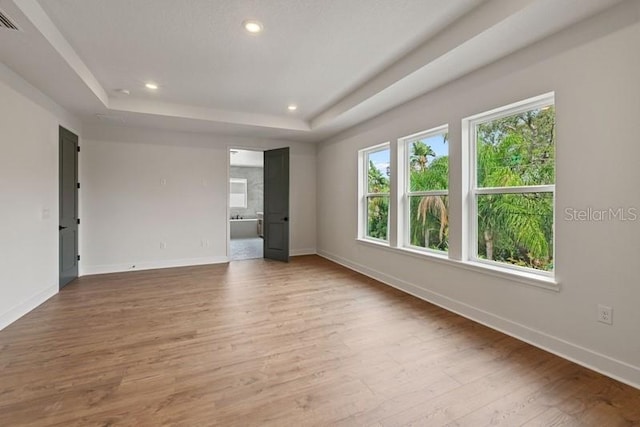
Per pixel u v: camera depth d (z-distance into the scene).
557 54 2.22
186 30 2.51
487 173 2.96
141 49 2.81
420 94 3.49
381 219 4.56
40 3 2.14
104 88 3.74
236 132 5.39
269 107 4.56
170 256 5.29
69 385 1.90
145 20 2.36
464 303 3.06
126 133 4.94
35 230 3.26
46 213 3.49
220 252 5.66
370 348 2.40
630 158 1.88
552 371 2.07
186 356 2.27
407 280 3.85
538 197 2.54
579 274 2.15
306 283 4.25
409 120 3.72
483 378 2.00
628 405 1.72
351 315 3.08
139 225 5.06
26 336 2.58
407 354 2.31
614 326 1.97
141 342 2.49
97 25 2.42
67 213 4.11
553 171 2.43
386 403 1.76
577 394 1.83
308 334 2.65
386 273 4.25
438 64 2.72
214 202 5.60
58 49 2.49
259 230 10.13
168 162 5.24
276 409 1.70
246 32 2.54
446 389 1.89
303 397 1.81
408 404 1.75
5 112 2.75
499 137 2.85
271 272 4.89
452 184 3.17
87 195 4.70
